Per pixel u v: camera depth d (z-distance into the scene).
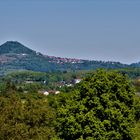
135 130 45.22
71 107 45.16
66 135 44.66
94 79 45.84
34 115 53.00
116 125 44.22
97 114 44.31
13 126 49.41
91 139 42.72
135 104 46.72
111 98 45.44
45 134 51.28
